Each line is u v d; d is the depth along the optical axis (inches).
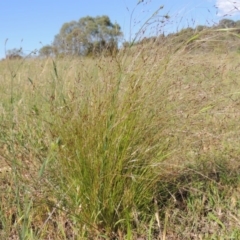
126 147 77.0
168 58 83.7
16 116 97.3
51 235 79.2
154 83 80.8
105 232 79.2
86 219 78.1
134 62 82.1
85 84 87.8
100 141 76.9
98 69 92.4
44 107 100.9
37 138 93.0
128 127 77.5
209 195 89.8
